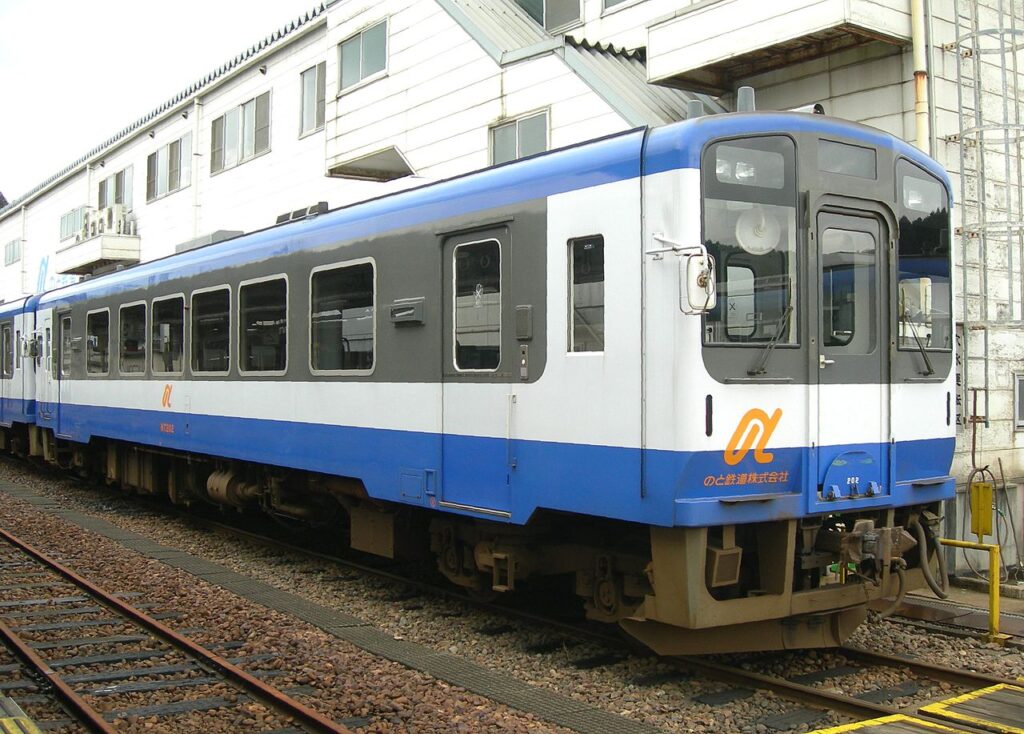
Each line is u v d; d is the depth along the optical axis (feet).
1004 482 28.73
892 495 18.35
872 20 24.98
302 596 24.82
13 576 26.55
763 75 29.78
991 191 28.66
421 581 26.86
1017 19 29.22
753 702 16.53
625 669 18.54
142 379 36.35
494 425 19.67
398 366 22.41
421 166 39.37
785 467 16.96
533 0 39.40
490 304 19.90
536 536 20.49
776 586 17.13
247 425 28.94
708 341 16.08
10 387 53.47
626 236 16.89
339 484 25.90
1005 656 19.20
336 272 24.84
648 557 17.97
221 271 30.55
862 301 18.22
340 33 44.32
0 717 14.47
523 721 15.38
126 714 15.69
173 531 34.94
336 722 15.19
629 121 29.53
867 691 17.17
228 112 65.10
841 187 17.75
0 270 126.93
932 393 19.38
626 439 16.78
